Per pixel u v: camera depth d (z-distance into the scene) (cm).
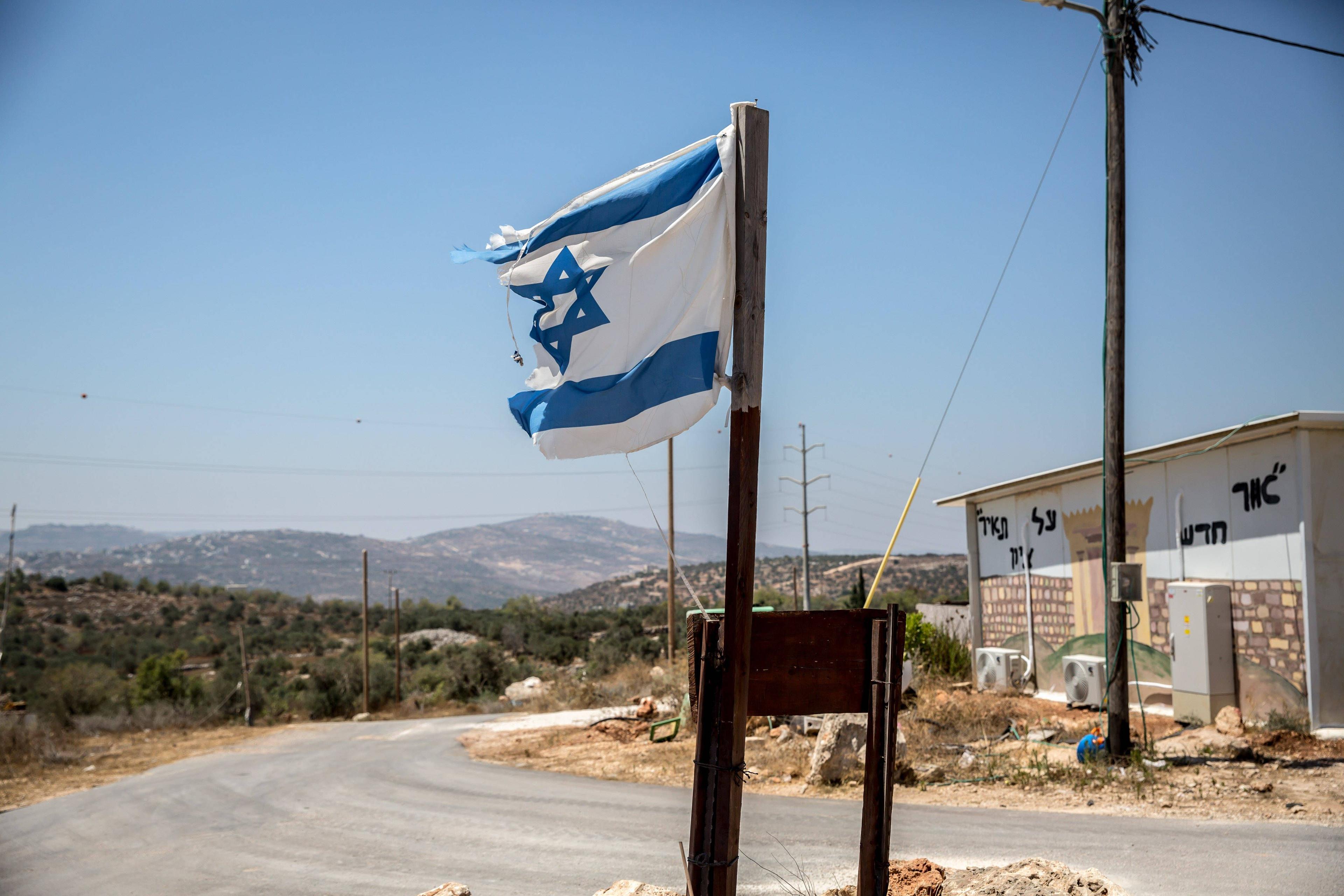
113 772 1984
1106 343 1212
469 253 523
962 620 2305
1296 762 1105
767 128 458
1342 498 1271
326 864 929
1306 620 1252
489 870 863
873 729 449
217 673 5009
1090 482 1745
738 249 451
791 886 721
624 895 564
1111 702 1174
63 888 901
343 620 10206
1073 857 762
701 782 429
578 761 1598
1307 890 650
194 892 845
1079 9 1194
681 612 7450
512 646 6531
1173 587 1419
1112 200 1209
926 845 824
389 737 2344
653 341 469
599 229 488
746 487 439
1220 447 1413
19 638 7144
